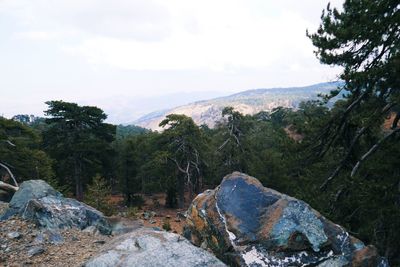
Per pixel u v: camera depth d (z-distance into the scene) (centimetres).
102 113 4222
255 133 5572
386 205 1085
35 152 3381
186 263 584
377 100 1180
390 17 1008
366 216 1242
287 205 691
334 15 1199
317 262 616
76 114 4031
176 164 4356
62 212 1056
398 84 1090
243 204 724
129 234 683
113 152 4666
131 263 579
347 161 1374
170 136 4159
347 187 1259
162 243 634
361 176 1230
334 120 1334
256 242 652
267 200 722
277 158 3609
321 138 1416
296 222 659
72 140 4150
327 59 1191
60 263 787
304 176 1491
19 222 998
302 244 634
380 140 1188
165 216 3938
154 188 4372
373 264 616
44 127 7725
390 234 1108
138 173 4950
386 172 1150
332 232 658
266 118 10538
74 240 945
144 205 5141
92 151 4225
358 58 1170
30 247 862
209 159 4356
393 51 1090
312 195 1388
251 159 4094
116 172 5353
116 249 622
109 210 2977
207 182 4769
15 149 3256
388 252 1100
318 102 1320
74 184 4744
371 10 1036
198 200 796
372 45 1094
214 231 701
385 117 1140
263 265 616
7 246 857
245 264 619
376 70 1037
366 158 1212
